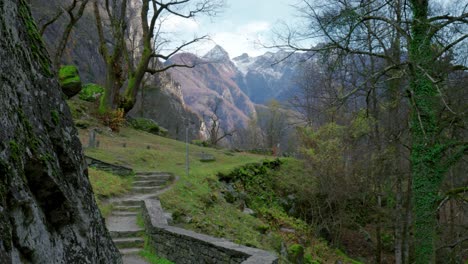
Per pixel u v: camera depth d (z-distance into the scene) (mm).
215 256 7488
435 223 12016
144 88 46969
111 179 13945
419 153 11688
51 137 2889
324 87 20078
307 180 22922
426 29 10797
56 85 3215
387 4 10797
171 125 52531
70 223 2818
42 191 2609
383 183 18938
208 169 19094
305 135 22547
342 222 21141
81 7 27156
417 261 11875
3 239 1988
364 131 18812
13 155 2283
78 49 48000
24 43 2844
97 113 28297
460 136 12727
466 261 15781
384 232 23156
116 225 10375
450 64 11312
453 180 15734
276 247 13180
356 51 10914
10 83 2469
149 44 30906
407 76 10898
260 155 30359
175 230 8734
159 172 15875
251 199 19312
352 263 18469
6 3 2658
